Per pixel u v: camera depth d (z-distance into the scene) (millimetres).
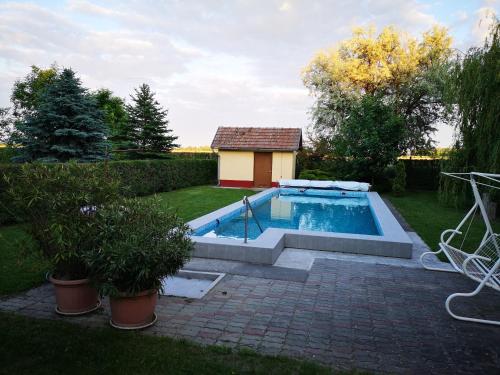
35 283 4605
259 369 2865
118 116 26500
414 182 20156
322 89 23375
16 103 22141
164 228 3555
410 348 3301
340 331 3602
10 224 8047
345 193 16906
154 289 3543
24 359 2957
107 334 3373
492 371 2957
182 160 17656
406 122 21453
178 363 2926
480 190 10734
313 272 5488
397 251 6387
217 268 5625
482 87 9977
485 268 4625
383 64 21984
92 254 3332
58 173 3801
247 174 20266
